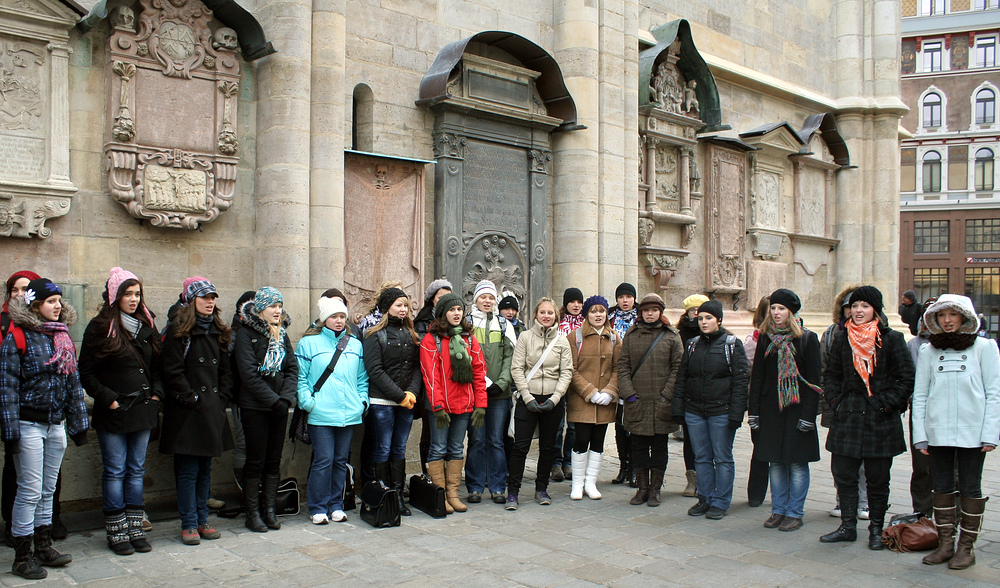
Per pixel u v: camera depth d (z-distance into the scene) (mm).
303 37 7828
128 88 6910
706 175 12836
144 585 4812
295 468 7125
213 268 7586
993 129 39938
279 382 6039
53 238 6676
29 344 4914
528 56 9867
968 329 5336
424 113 9156
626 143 10898
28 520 4906
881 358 5738
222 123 7469
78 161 6812
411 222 8859
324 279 7914
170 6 7180
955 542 5844
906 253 41688
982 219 40188
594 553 5613
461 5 9570
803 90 15094
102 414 5379
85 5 6934
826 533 6211
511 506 6930
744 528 6363
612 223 10594
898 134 16234
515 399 7770
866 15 15984
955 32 40656
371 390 6586
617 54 10719
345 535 5992
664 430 7074
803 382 6180
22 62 6484
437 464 6844
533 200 10031
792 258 14766
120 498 5441
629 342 7301
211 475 6727
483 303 7301
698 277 12727
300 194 7766
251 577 4992
